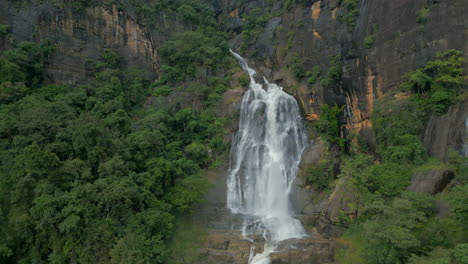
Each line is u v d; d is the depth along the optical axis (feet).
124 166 97.91
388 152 105.50
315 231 110.93
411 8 111.34
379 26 120.47
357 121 127.75
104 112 129.29
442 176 91.35
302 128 148.05
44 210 82.33
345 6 137.49
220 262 96.73
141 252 84.38
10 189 89.04
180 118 143.33
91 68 149.38
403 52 111.14
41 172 87.97
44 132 100.17
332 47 143.74
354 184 103.40
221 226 110.83
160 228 94.53
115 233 87.92
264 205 129.49
